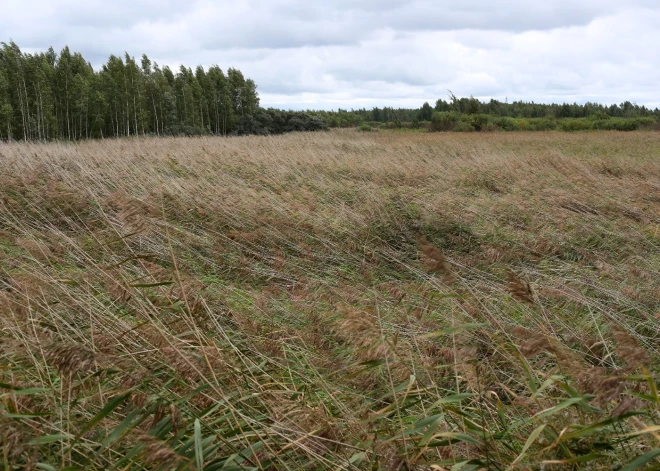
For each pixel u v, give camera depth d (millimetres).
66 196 9336
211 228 8961
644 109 104688
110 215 8883
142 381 3080
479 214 9594
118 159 15141
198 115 63250
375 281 6926
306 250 8047
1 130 47625
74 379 3256
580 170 15352
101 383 3432
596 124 68562
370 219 9398
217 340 4211
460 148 27172
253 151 19281
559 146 31281
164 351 3291
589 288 6246
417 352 4125
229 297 5918
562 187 12836
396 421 3496
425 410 3389
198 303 4152
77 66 64625
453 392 3828
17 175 11742
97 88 56844
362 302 5285
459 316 4812
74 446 2961
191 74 66875
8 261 5973
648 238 8602
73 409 3203
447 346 4195
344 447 3076
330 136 40688
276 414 3229
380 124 92938
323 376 3953
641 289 5879
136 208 5699
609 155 23391
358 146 27000
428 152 23375
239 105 69750
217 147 21984
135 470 2811
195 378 3256
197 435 2826
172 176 13750
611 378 2520
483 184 13789
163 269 4473
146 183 11367
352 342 3977
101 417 2785
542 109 99750
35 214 9086
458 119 62875
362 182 12945
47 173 12367
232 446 2934
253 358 4191
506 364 4254
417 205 10219
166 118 59875
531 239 8344
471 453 3076
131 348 3740
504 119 67562
